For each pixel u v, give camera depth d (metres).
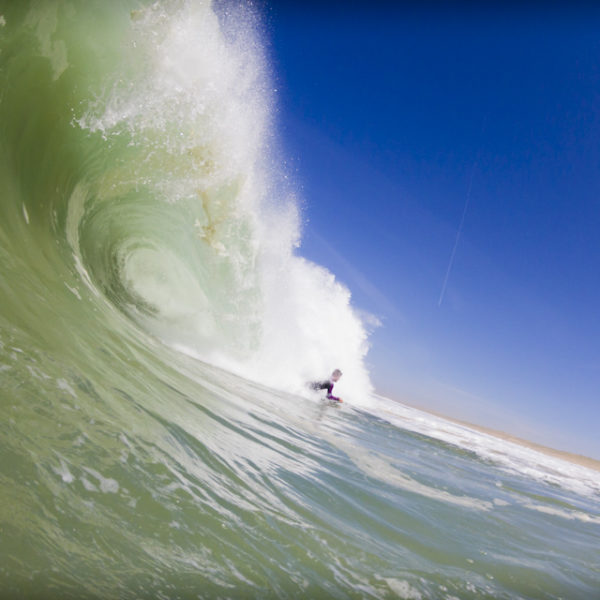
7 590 1.31
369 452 6.04
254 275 9.97
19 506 1.63
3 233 4.26
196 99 7.89
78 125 6.44
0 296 3.19
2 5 5.52
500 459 10.65
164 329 8.02
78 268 5.58
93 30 6.48
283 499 3.06
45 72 5.95
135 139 7.36
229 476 3.00
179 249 8.42
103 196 7.13
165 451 2.76
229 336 9.62
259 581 1.99
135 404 3.21
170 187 8.13
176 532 2.04
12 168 5.26
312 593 2.08
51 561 1.50
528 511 5.46
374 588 2.37
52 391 2.54
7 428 2.00
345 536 2.87
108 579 1.56
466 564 3.14
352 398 13.88
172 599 1.62
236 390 6.46
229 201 9.12
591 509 7.17
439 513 4.16
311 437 5.58
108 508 1.93
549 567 3.61
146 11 6.99
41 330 3.21
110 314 5.32
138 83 7.05
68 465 2.02
